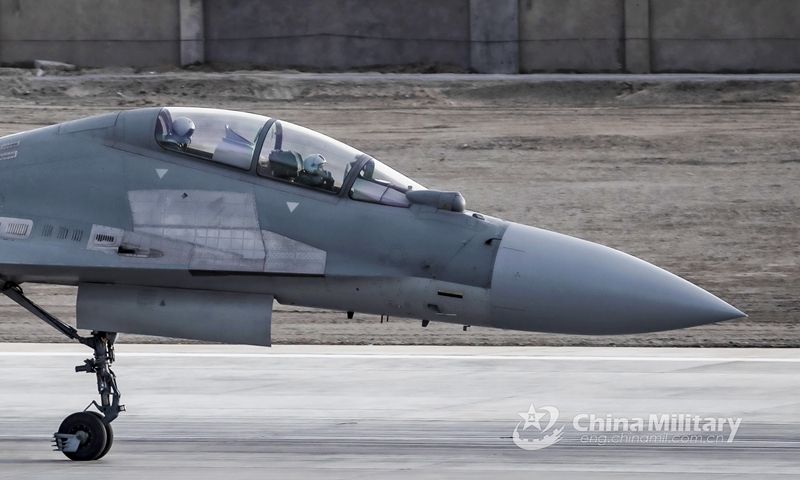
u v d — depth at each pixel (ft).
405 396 149.48
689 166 326.44
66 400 147.74
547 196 304.30
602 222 288.10
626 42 437.58
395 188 107.76
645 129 357.20
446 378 163.02
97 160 109.70
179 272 104.99
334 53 442.91
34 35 437.17
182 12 440.04
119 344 198.29
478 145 341.41
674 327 101.76
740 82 395.34
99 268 105.09
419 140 344.28
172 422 133.49
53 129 113.60
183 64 442.09
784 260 265.75
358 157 108.88
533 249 103.40
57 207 108.27
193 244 104.63
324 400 146.92
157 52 442.50
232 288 107.86
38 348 194.90
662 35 439.22
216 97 376.27
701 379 162.50
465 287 102.78
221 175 107.14
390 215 104.94
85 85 382.22
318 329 212.64
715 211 294.87
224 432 127.85
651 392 152.35
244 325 107.55
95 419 111.65
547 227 285.02
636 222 288.30
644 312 100.89
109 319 108.88
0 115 351.67
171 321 108.27
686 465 111.65
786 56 433.07
